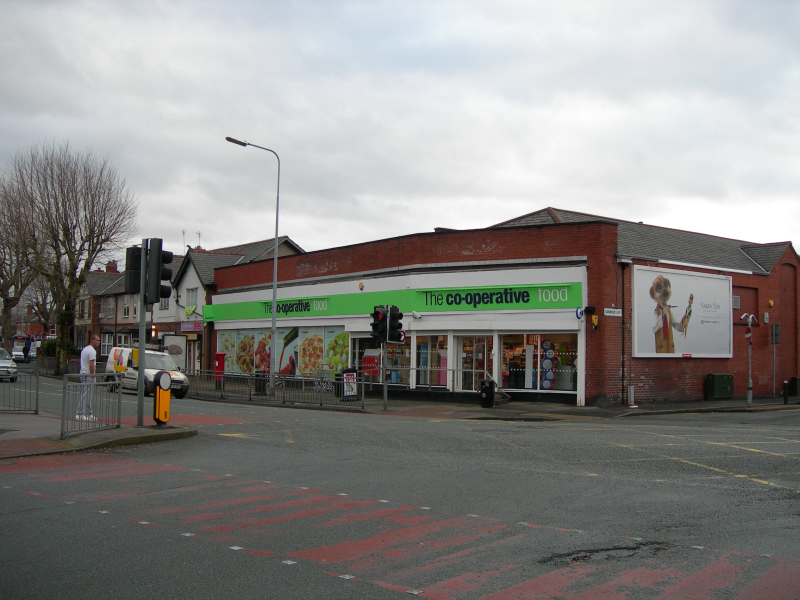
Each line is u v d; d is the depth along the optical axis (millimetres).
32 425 15148
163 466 10820
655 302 24828
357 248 30250
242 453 12258
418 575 5621
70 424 13109
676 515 7742
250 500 8391
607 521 7453
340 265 31219
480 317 25281
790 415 21750
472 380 25422
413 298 26828
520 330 24531
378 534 6855
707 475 10195
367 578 5527
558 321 23844
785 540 6754
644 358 24500
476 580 5520
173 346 43688
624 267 24188
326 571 5688
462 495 8742
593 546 6504
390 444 13492
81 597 5027
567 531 7031
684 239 29547
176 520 7340
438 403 25391
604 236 23703
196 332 42312
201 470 10492
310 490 9016
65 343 42656
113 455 11906
